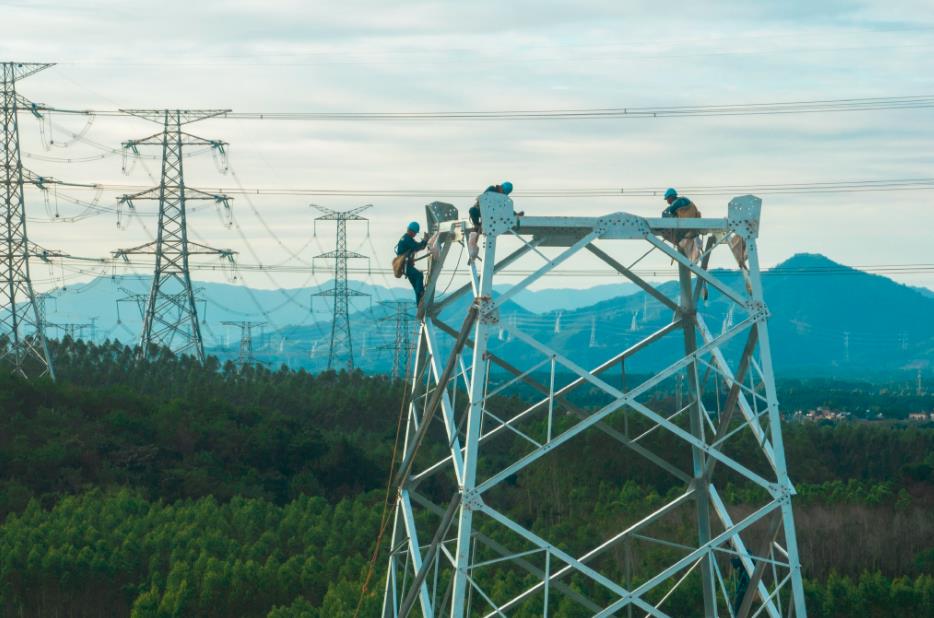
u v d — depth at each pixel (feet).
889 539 275.59
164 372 392.47
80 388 333.83
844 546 271.69
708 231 80.84
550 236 79.00
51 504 263.08
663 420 74.95
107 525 243.81
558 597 213.25
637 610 214.69
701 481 91.09
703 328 86.89
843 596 228.63
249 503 265.54
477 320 73.15
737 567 91.40
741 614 82.23
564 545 253.24
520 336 73.31
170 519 253.03
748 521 75.15
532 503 311.47
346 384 437.99
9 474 272.92
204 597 201.26
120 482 282.97
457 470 83.20
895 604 227.61
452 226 85.81
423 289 92.43
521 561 93.09
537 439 334.24
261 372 431.02
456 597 71.15
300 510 268.00
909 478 346.54
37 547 218.38
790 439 377.30
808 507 295.69
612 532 261.65
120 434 307.37
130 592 214.69
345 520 264.11
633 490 297.53
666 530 264.72
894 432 426.10
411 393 95.50
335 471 316.60
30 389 313.73
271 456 317.63
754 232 76.64
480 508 72.08
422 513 270.26
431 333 90.84
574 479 323.57
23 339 350.84
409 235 91.45
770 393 75.51
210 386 386.93
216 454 313.12
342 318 552.82
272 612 193.06
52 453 280.51
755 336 77.71
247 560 223.92
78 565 215.10
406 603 83.25
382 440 367.86
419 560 87.51
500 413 376.68
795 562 74.54
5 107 293.64
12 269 308.81
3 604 205.98
